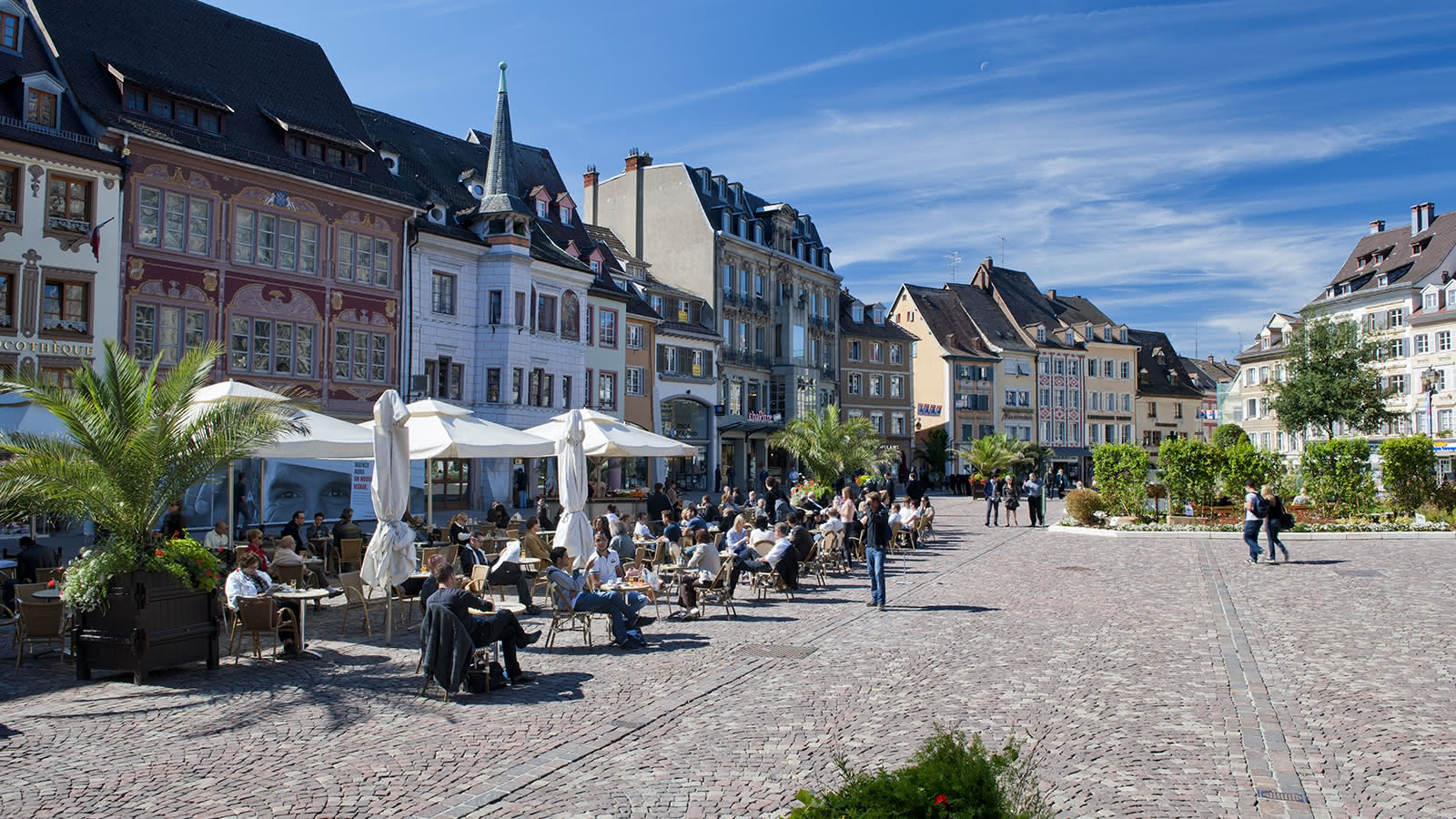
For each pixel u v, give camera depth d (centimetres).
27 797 738
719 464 5959
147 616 1109
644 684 1105
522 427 4266
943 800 460
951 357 8606
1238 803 720
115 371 1205
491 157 4312
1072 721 942
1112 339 9950
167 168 3123
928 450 8306
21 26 2952
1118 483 3469
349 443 1839
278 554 1559
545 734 905
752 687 1090
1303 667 1169
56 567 1510
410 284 3872
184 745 870
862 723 938
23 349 2770
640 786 763
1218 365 13262
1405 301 7100
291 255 3469
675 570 1706
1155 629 1432
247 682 1113
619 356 5091
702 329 5822
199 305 3197
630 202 6512
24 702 1024
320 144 3616
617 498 2917
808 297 7181
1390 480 3259
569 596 1349
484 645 1066
